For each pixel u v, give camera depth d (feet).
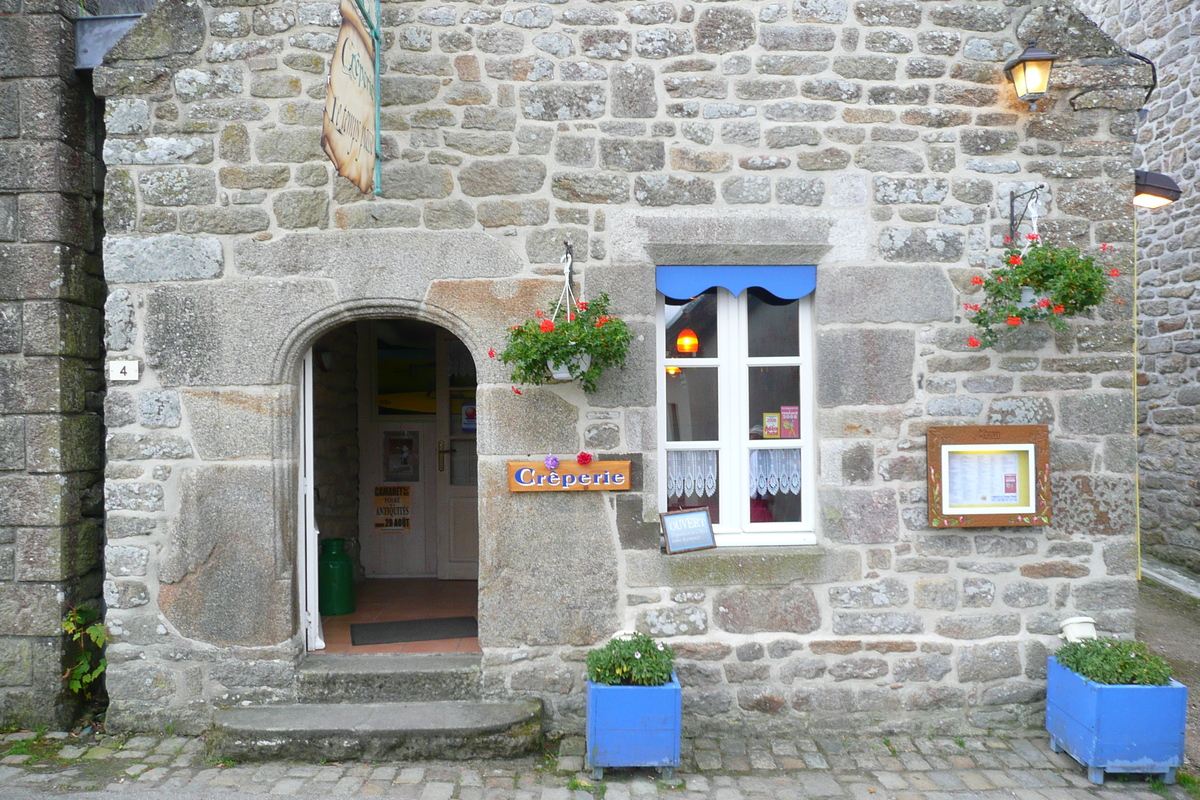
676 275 13.53
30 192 13.10
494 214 13.12
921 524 13.38
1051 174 13.43
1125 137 13.44
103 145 13.05
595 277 13.17
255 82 12.97
